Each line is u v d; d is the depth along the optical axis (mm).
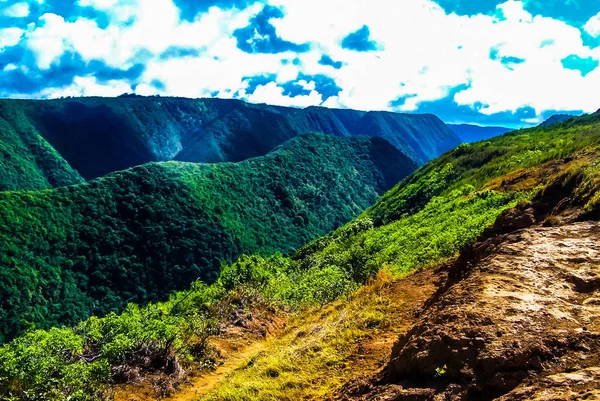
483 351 5051
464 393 4758
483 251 9562
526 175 33125
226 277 25250
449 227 27062
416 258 21250
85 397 10141
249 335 17312
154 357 13000
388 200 67875
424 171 71188
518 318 5594
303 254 62625
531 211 11953
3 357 10000
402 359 5793
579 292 6480
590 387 4012
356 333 9812
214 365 14023
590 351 4793
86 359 12562
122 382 11836
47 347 11391
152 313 16953
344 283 22516
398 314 10508
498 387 4641
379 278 16328
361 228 54656
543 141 53062
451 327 5660
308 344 10102
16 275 93562
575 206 10422
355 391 6164
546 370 4656
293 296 24703
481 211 28094
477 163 57250
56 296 97688
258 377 8914
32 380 9805
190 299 22406
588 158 28516
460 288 7148
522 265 7449
